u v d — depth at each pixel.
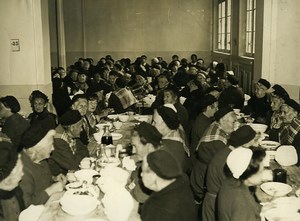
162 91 6.48
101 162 4.00
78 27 15.42
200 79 8.25
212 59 15.20
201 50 15.41
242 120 6.23
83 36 15.44
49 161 3.92
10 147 2.77
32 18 7.62
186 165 4.20
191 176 4.28
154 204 2.50
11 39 7.67
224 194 2.69
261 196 3.34
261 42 7.77
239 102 7.14
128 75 9.99
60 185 3.45
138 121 6.18
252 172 2.63
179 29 15.34
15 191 2.89
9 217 2.76
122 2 15.31
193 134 5.04
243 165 2.62
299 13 7.37
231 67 12.16
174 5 15.23
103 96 8.52
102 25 15.43
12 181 2.72
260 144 4.73
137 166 3.52
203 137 4.11
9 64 7.74
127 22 15.40
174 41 15.42
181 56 15.47
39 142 3.29
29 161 3.28
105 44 15.54
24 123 5.25
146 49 15.51
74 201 3.10
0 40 7.68
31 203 3.17
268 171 3.72
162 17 15.32
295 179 3.74
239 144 3.26
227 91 7.09
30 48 7.71
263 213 2.96
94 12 15.38
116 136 5.13
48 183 3.49
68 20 15.37
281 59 7.63
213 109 5.02
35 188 3.30
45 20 7.93
